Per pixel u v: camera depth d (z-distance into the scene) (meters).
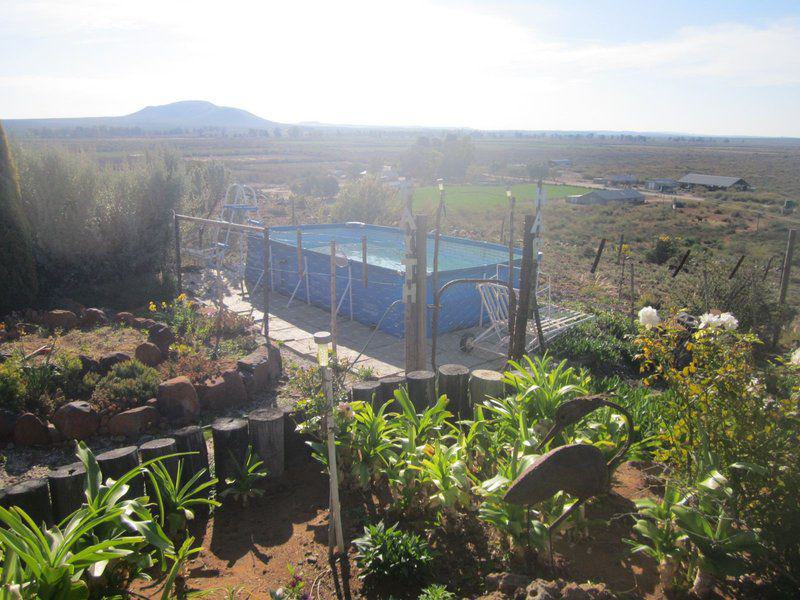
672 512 3.67
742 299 11.19
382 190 22.81
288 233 17.12
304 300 13.41
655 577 3.87
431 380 6.14
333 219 22.44
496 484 4.06
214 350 8.81
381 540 3.98
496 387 5.93
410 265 7.21
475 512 4.56
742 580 3.72
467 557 4.11
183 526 4.45
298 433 5.68
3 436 6.29
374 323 11.46
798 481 3.58
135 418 6.58
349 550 4.28
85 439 6.45
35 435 6.28
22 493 3.98
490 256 14.33
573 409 3.84
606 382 6.81
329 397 4.08
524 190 65.25
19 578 2.99
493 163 109.31
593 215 45.81
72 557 3.04
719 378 4.18
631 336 10.02
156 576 4.02
